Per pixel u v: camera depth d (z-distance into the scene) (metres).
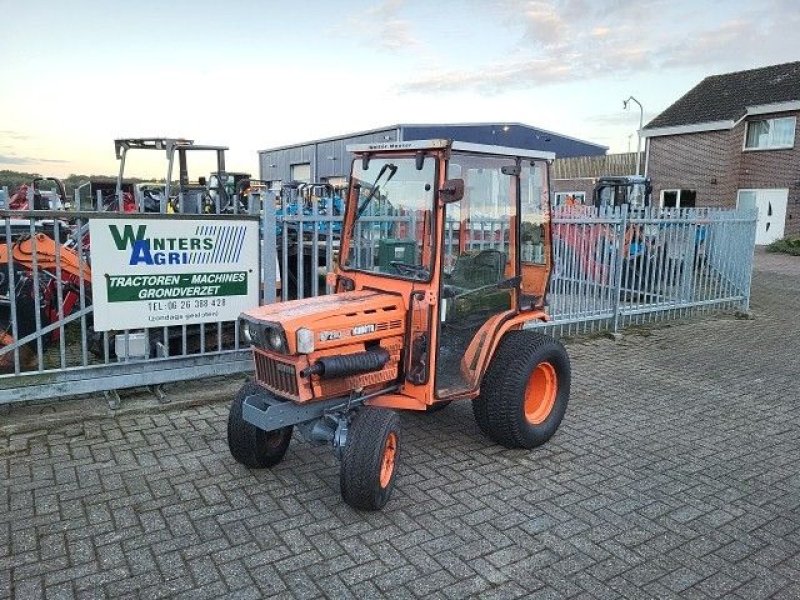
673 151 27.69
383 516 3.96
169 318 5.86
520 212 4.91
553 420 5.14
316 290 6.52
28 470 4.45
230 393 5.91
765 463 4.88
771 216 25.12
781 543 3.76
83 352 5.56
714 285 10.74
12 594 3.16
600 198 15.20
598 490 4.37
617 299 9.30
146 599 3.14
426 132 18.42
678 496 4.31
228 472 4.48
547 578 3.38
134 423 5.30
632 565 3.51
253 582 3.29
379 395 4.36
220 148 9.84
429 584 3.30
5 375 5.24
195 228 5.86
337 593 3.22
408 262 4.50
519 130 19.30
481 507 4.10
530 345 4.88
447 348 4.56
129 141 9.26
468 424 5.50
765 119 24.94
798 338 9.19
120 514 3.91
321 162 25.22
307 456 4.76
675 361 7.82
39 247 6.42
